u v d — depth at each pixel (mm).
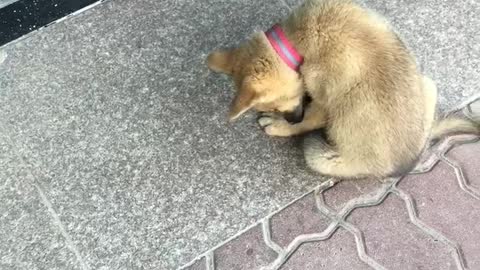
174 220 839
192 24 977
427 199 863
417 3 1006
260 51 773
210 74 938
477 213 858
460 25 991
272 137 899
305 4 803
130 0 994
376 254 830
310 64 775
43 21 969
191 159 878
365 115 774
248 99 753
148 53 951
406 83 771
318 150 838
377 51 763
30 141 878
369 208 857
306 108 842
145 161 874
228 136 896
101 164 868
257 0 1000
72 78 926
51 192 847
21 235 818
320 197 864
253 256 823
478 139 905
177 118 905
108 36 961
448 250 835
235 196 858
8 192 842
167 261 814
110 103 911
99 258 812
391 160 798
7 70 927
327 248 830
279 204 857
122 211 840
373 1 1004
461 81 946
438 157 890
